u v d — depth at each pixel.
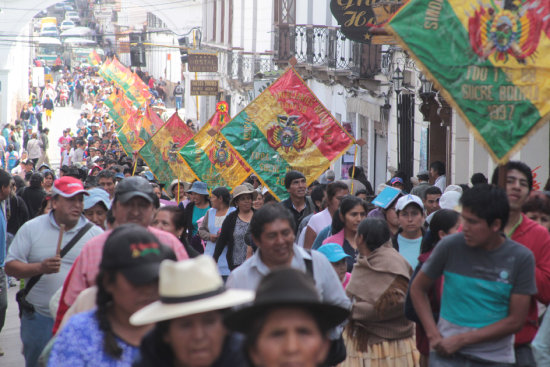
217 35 128.75
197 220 33.16
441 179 41.94
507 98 15.57
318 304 8.23
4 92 135.75
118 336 11.27
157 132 50.09
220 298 9.40
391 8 35.19
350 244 21.53
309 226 24.91
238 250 28.00
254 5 103.19
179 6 149.50
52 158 120.94
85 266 14.73
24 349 19.45
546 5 15.46
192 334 9.36
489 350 13.82
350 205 21.27
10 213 35.44
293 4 80.44
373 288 17.66
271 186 30.91
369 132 64.44
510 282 13.59
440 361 14.10
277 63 76.69
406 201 21.27
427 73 15.70
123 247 10.89
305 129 30.92
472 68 15.59
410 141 52.88
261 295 8.33
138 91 82.88
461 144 44.03
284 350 8.22
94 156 91.19
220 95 118.19
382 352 17.77
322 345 8.45
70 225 19.17
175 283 9.36
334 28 65.62
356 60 58.69
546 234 15.12
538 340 14.23
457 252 13.93
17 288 39.69
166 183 50.22
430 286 14.55
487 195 13.32
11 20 137.62
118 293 10.92
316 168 30.92
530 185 15.74
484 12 15.57
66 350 11.14
